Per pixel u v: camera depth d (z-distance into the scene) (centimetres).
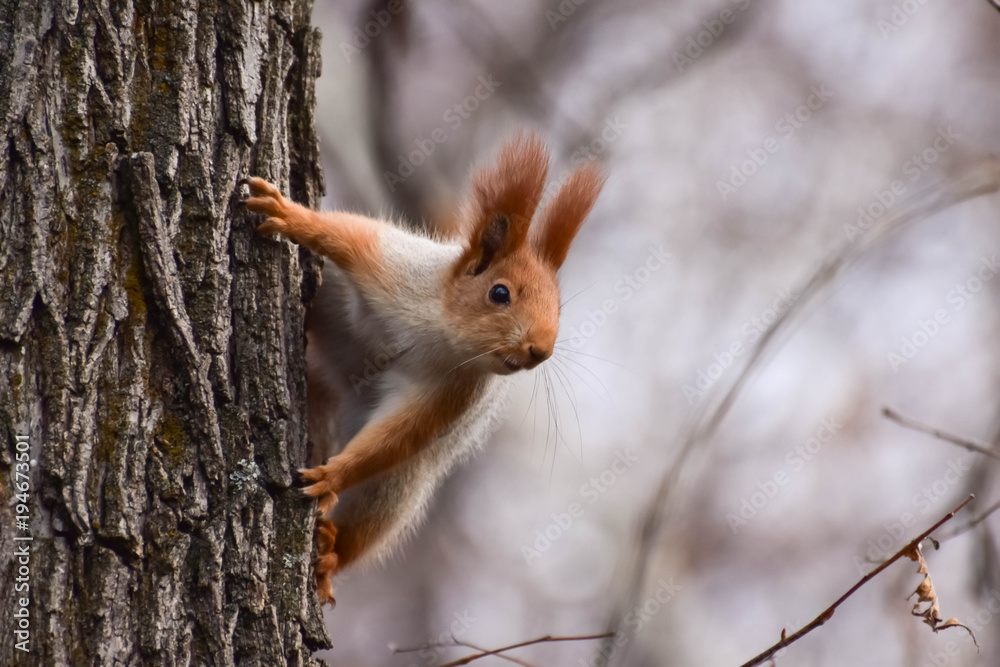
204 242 578
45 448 503
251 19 625
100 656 496
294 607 579
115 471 518
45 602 490
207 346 568
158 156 564
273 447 595
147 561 522
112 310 531
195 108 586
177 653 520
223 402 575
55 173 529
